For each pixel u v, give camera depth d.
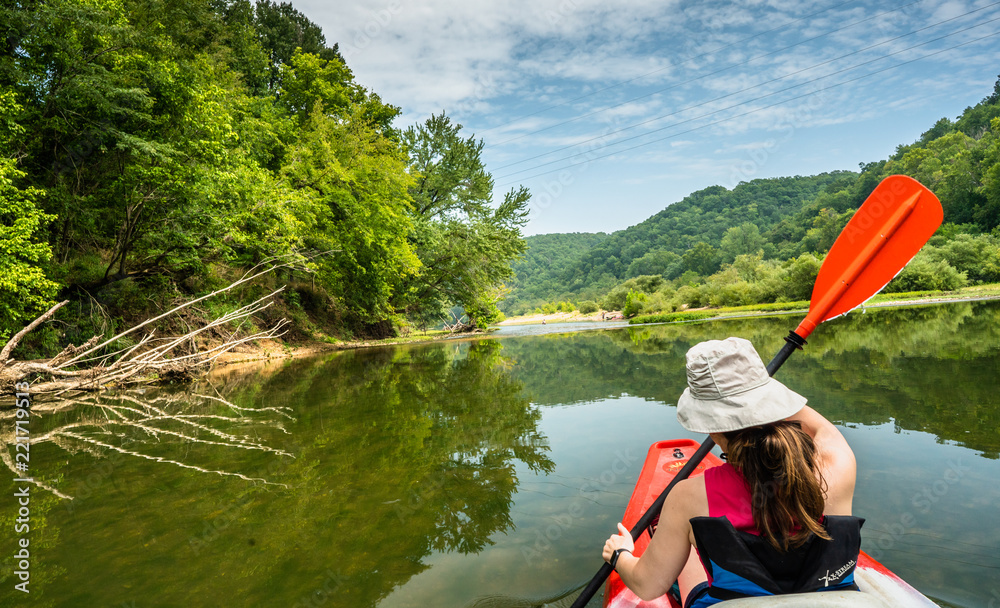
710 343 1.37
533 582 2.43
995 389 5.65
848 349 9.90
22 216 8.23
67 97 9.31
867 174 88.56
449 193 27.94
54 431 6.10
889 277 2.22
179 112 10.92
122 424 6.41
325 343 19.47
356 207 18.41
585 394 7.41
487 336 25.77
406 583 2.48
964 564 2.29
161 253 11.80
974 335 10.96
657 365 10.20
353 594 2.41
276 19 26.25
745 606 1.23
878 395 5.70
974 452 3.74
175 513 3.52
